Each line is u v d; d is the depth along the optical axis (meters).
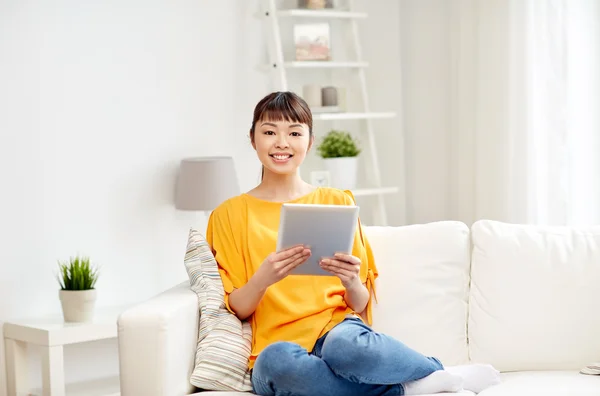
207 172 4.30
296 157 3.02
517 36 4.52
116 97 4.29
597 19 4.18
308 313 2.84
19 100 3.98
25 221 4.02
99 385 4.20
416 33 5.16
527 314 2.97
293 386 2.55
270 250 2.94
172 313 2.59
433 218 5.17
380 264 3.10
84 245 4.20
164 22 4.44
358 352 2.55
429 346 3.01
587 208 4.26
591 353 2.94
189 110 4.54
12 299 3.98
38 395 3.99
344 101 4.92
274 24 4.70
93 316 3.92
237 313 2.87
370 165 5.02
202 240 2.98
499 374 2.84
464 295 3.10
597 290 2.98
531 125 4.48
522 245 3.07
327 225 2.68
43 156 4.06
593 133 4.22
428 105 5.15
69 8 4.13
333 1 4.98
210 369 2.69
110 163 4.28
